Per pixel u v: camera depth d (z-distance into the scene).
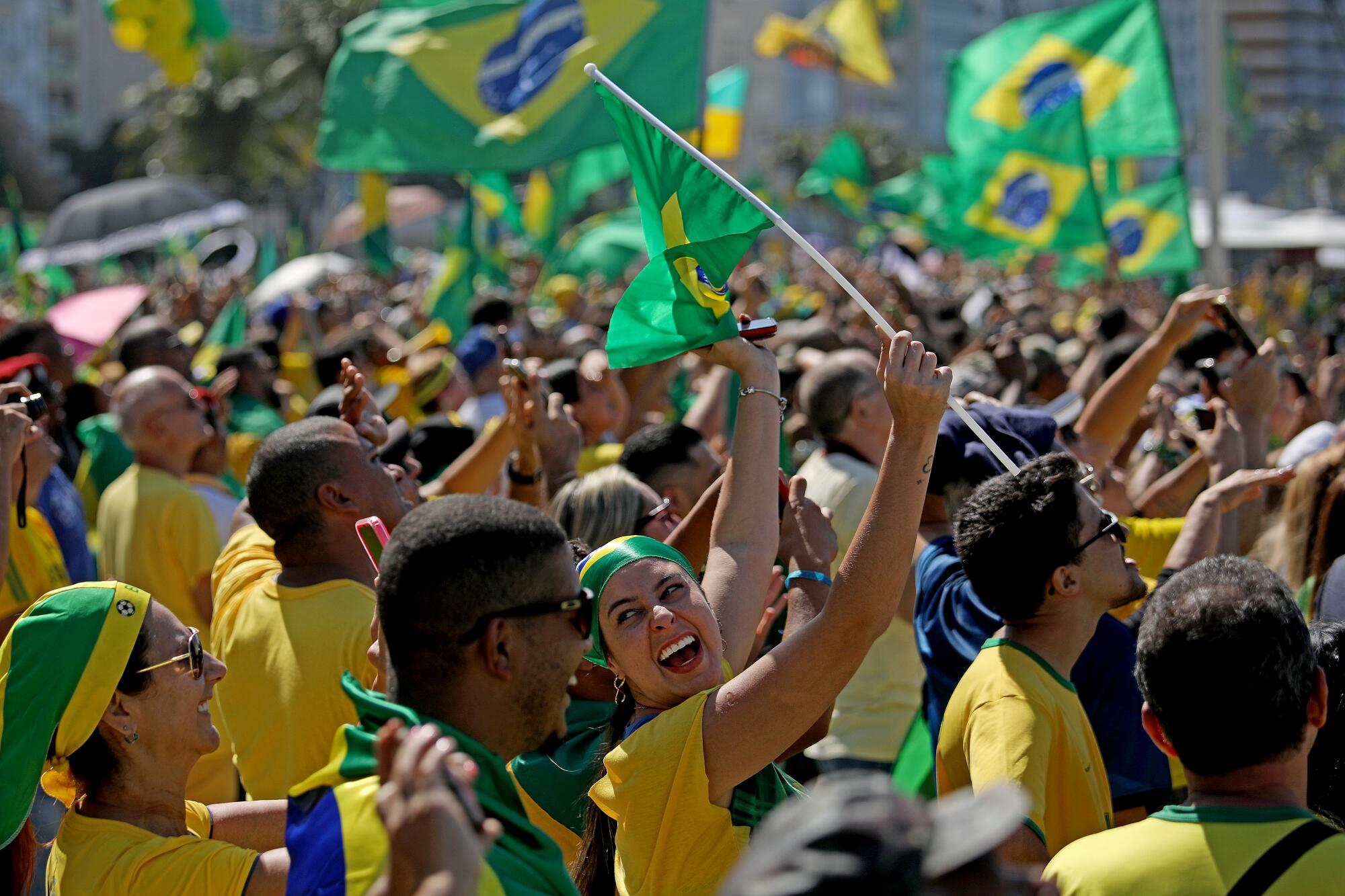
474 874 2.79
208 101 110.94
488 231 31.05
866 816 2.14
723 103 29.94
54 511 9.95
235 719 6.19
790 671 4.62
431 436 11.02
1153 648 4.14
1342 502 7.30
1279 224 64.94
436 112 14.86
